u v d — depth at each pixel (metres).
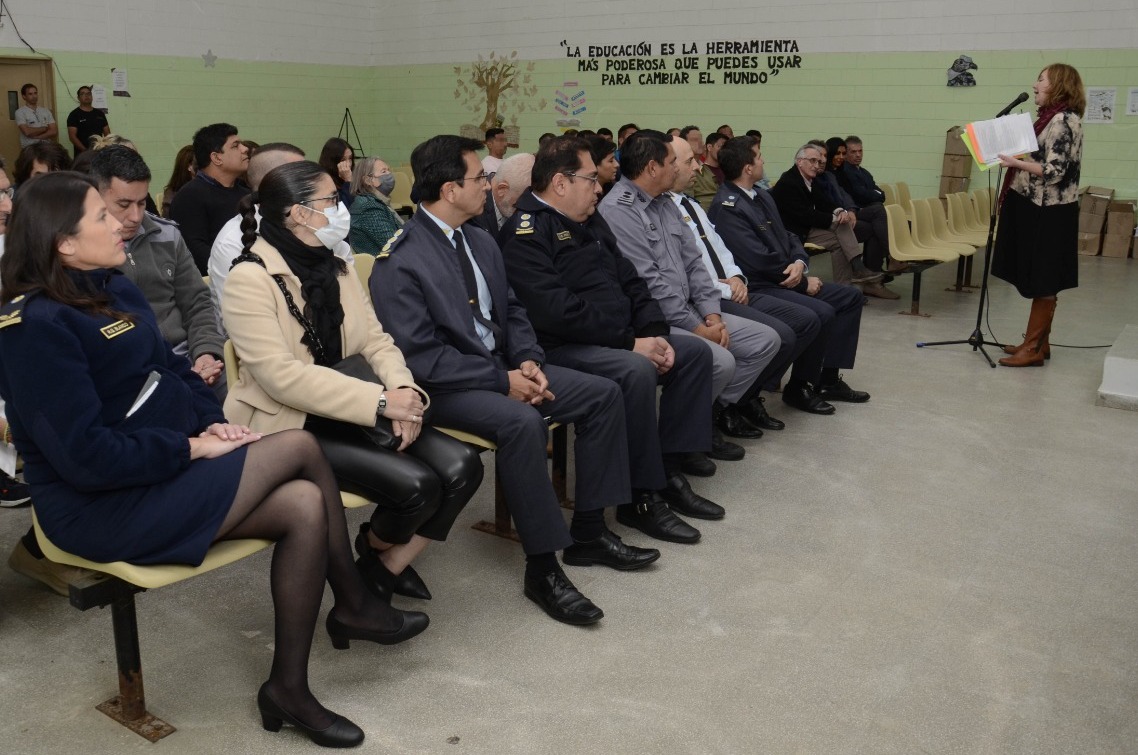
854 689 2.06
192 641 2.21
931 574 2.61
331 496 1.95
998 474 3.36
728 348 3.46
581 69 11.10
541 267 2.79
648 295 3.09
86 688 2.01
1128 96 8.46
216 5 10.82
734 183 4.13
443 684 2.05
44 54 9.43
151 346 1.83
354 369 2.18
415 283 2.43
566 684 2.06
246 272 2.09
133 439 1.69
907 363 4.92
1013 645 2.25
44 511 1.71
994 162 4.62
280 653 1.82
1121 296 6.76
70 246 1.68
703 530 2.88
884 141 9.55
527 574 2.39
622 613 2.38
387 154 12.80
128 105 10.21
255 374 2.08
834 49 9.59
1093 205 8.56
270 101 11.58
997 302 6.59
